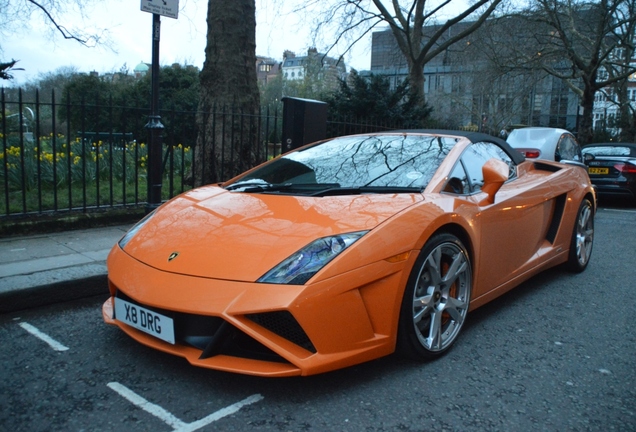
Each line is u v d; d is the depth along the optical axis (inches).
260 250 102.1
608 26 834.2
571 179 191.3
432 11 739.4
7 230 206.8
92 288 161.2
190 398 99.8
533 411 98.7
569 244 193.9
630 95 2081.7
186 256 105.6
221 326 96.1
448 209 121.0
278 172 150.3
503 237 144.2
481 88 1644.9
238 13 311.9
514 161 171.5
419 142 150.6
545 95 2017.7
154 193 216.8
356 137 165.3
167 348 102.3
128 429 89.5
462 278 126.6
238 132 314.7
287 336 96.3
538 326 145.2
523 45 1005.2
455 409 98.3
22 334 131.0
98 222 230.1
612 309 162.2
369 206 114.7
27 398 99.4
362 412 96.0
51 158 279.0
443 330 123.7
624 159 441.7
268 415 94.3
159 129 214.8
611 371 117.5
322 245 101.0
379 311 103.8
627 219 369.7
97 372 110.3
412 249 107.9
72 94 568.7
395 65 900.6
